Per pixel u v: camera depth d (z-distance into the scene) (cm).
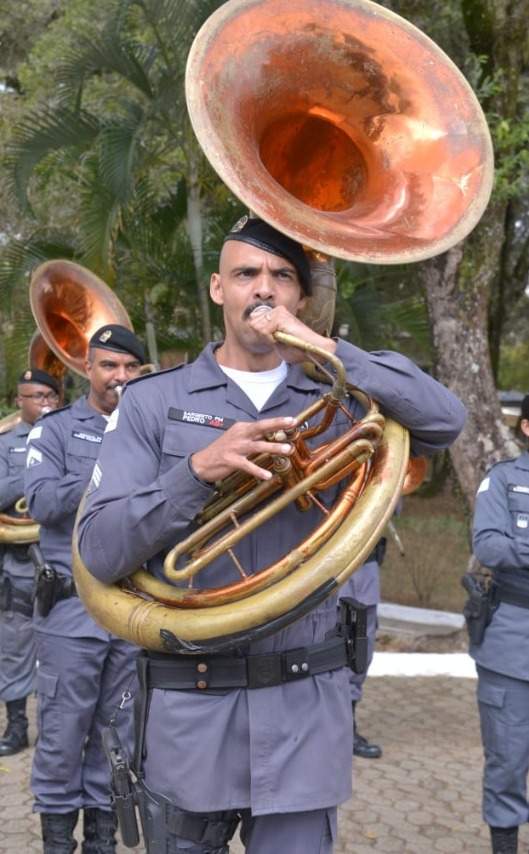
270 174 235
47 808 385
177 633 219
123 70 784
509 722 391
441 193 227
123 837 243
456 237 221
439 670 696
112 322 613
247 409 241
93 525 228
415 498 1566
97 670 389
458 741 566
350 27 233
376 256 208
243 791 232
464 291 800
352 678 528
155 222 852
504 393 1706
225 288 232
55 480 403
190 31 750
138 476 236
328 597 218
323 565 214
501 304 1353
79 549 235
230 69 220
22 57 1330
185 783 232
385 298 1076
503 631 393
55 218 1093
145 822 237
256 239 227
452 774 515
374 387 229
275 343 220
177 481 217
